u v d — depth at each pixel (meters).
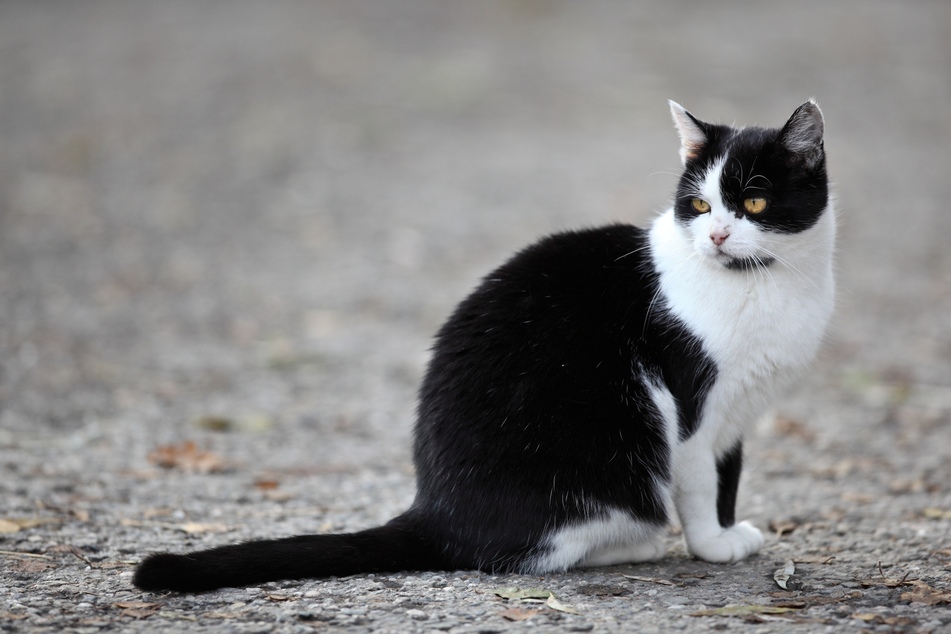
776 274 6.54
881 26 34.06
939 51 31.03
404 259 16.89
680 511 6.83
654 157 21.95
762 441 10.33
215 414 10.97
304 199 19.91
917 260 16.59
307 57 29.78
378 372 12.51
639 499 6.50
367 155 22.38
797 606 5.72
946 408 11.09
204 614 5.58
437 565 6.47
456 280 15.88
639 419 6.45
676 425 6.53
